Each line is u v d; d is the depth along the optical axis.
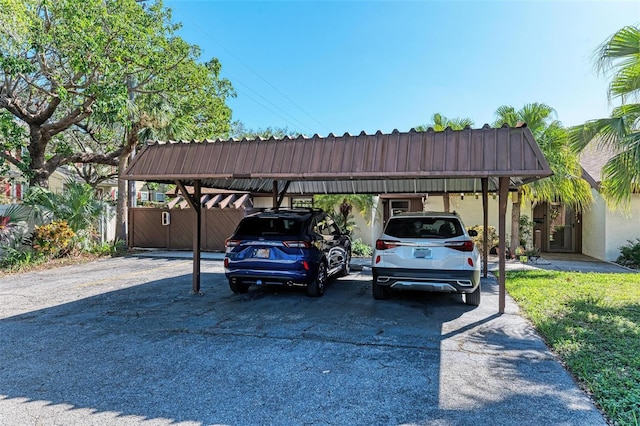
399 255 6.29
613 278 8.65
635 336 4.71
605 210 12.17
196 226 7.72
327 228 8.45
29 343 4.80
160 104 14.37
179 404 3.27
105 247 14.03
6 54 11.02
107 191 28.47
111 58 12.51
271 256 6.95
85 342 4.84
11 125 12.21
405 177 5.79
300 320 5.79
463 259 6.05
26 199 12.15
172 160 6.66
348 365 4.08
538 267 10.91
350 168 5.70
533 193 11.80
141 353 4.45
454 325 5.48
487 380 3.69
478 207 15.06
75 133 18.72
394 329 5.31
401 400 3.33
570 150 8.40
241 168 6.19
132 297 7.38
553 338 4.70
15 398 3.37
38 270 10.75
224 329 5.36
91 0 11.34
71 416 3.07
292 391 3.51
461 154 5.42
